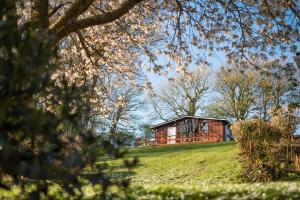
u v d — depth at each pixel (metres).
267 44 16.00
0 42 5.39
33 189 6.80
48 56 5.81
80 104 7.03
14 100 5.28
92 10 17.48
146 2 17.41
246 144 17.41
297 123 17.08
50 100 6.80
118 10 12.88
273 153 17.02
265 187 8.95
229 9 15.73
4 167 5.28
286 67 15.48
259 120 17.42
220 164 21.91
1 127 5.25
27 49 5.15
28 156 5.57
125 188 6.91
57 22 12.09
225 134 54.84
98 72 18.34
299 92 27.02
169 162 26.47
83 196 6.72
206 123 55.31
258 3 15.59
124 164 6.65
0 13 5.83
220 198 8.26
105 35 18.66
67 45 20.14
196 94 54.41
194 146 38.59
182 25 17.55
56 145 6.28
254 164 17.20
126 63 20.05
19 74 5.11
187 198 8.45
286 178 16.69
